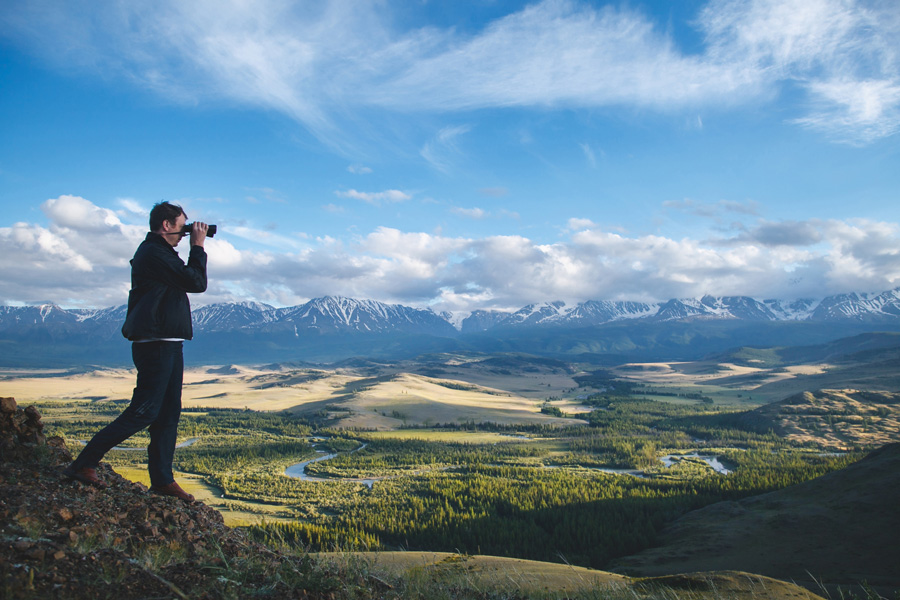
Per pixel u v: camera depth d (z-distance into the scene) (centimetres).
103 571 549
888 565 6550
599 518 10556
